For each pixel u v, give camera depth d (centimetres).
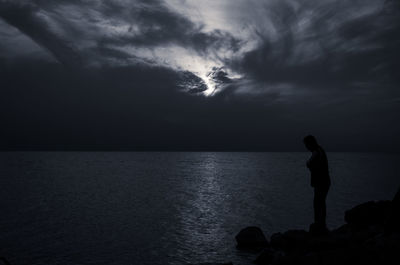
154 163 16900
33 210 3062
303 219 2439
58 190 4881
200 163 17062
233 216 2600
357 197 3600
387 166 12394
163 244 1739
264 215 2620
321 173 791
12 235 2027
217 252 1516
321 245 725
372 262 484
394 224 577
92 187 5341
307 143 816
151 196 4122
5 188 5122
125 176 7994
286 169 11319
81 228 2228
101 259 1507
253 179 6906
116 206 3294
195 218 2550
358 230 848
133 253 1589
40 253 1620
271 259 1012
